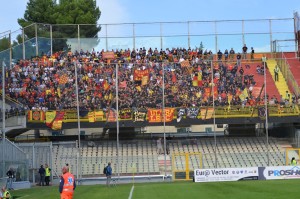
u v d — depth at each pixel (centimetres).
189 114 6462
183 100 6731
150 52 7956
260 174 5197
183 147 6675
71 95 6744
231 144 6744
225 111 6525
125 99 6675
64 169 2381
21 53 7462
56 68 7069
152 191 3862
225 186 4119
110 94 6762
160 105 6581
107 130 6950
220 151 6588
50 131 7300
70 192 2369
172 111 6462
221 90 6931
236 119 6506
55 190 4662
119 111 6444
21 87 6819
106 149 6612
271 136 7012
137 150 6625
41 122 6325
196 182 5056
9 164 5181
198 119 6462
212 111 6475
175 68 7150
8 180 5053
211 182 4919
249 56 7825
